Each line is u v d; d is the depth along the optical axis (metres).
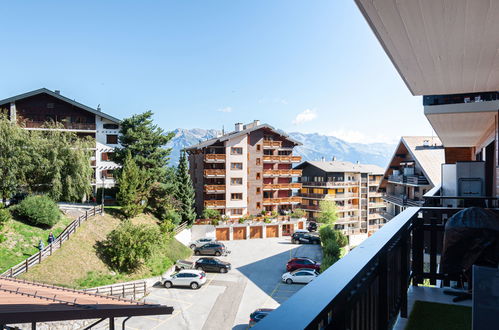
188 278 25.98
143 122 39.53
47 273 21.59
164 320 20.28
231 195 48.47
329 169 59.78
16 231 24.06
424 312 3.78
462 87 5.21
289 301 1.15
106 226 29.84
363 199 64.69
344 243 40.00
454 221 3.95
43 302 9.21
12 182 26.17
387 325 2.66
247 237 45.50
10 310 7.68
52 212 25.92
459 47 3.56
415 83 4.99
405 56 3.85
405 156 37.28
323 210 53.78
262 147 50.78
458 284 4.65
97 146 41.59
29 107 40.00
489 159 11.41
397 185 38.62
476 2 2.57
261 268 31.91
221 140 47.41
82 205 34.81
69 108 41.22
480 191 11.50
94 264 24.69
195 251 35.72
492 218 3.85
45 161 27.42
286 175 52.16
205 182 48.91
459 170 11.81
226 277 29.12
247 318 20.67
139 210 33.78
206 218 44.97
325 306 1.09
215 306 22.55
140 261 27.69
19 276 20.36
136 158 37.53
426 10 2.73
